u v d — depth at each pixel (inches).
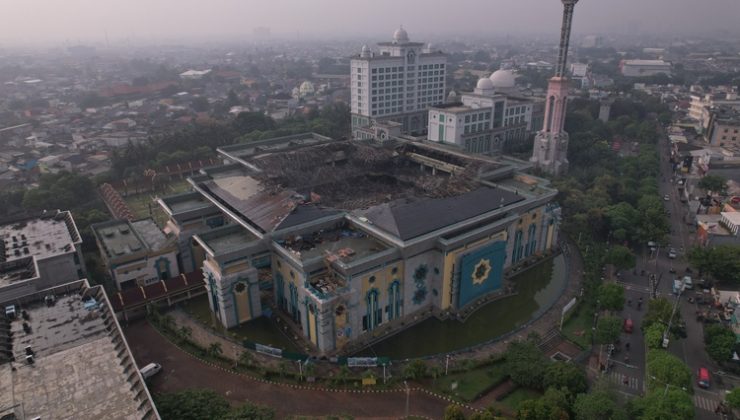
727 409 3120.1
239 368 3540.8
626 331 3971.5
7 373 2682.1
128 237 4869.6
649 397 2864.2
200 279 4493.1
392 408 3171.8
